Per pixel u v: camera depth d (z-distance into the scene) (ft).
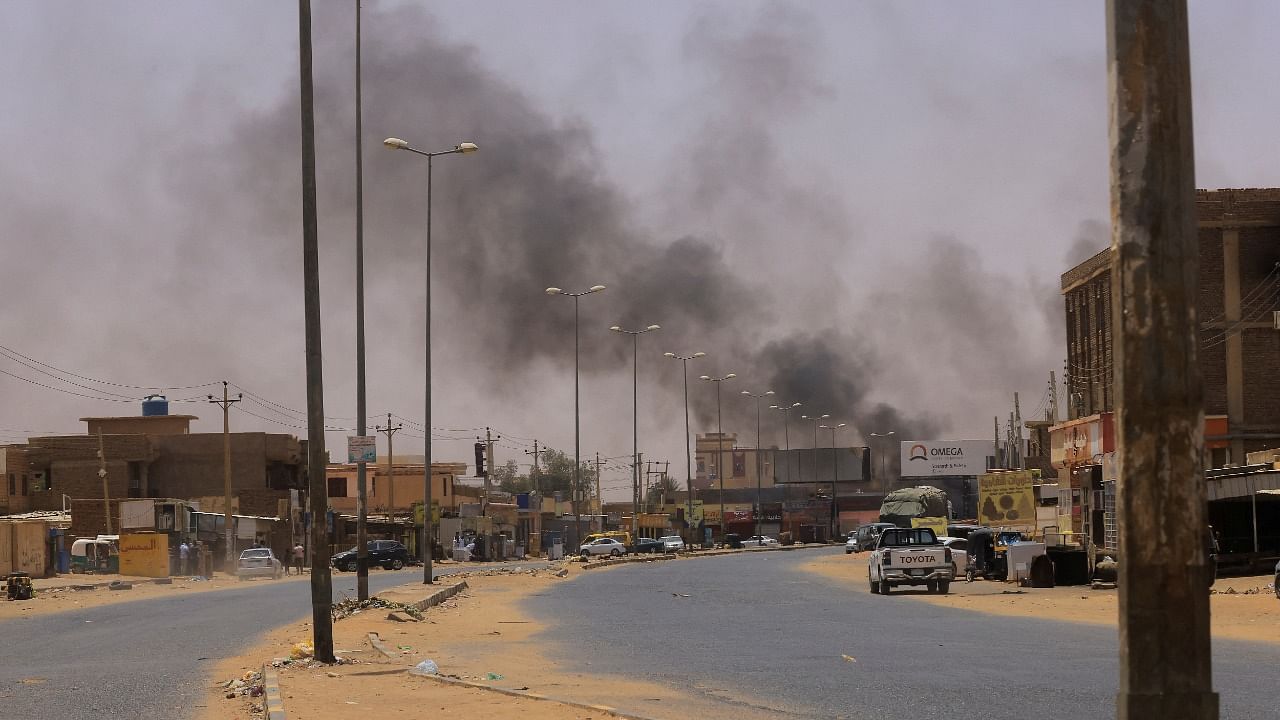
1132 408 17.06
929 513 271.49
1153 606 16.78
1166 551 16.80
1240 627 79.05
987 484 197.47
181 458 279.69
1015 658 61.36
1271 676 51.16
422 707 42.52
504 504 382.42
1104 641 71.77
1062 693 46.60
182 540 234.38
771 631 81.97
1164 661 16.70
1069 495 165.17
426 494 148.66
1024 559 139.13
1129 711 16.81
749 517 467.93
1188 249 17.24
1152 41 17.39
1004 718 39.96
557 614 102.12
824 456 466.29
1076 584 137.08
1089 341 239.30
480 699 44.65
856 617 96.02
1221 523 140.87
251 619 96.84
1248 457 161.89
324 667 56.80
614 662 60.95
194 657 65.67
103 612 113.91
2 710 44.62
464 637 77.82
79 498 263.08
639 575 192.54
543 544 403.54
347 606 103.30
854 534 291.79
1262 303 195.62
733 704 44.14
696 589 147.43
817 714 41.32
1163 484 16.85
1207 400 195.72
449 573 205.77
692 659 62.44
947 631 80.64
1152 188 17.19
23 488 261.85
